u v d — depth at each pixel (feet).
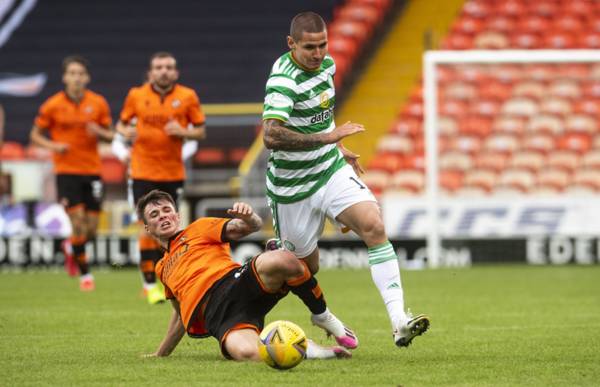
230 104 214.28
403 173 179.93
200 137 105.09
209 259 59.21
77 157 122.42
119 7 235.61
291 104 59.98
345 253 159.22
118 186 186.39
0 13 233.96
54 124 122.11
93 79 221.46
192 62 223.10
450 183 175.73
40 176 166.30
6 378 52.42
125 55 226.17
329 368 54.60
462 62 153.99
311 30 58.90
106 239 160.04
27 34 231.30
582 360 58.34
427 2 221.05
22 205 161.38
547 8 217.77
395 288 60.23
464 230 157.07
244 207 58.34
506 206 156.76
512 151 177.58
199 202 173.78
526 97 184.03
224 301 57.36
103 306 98.27
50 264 159.12
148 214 60.54
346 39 213.66
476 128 181.37
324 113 61.67
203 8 233.96
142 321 83.87
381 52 214.48
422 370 54.08
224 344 56.90
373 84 208.64
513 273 141.08
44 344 68.08
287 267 56.80
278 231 63.87
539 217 156.66
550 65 187.01
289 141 59.00
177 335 60.44
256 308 58.08
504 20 215.92
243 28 229.25
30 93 219.41
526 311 91.30
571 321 81.92
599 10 217.36
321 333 74.38
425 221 156.46
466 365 56.08
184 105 105.29
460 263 156.97
